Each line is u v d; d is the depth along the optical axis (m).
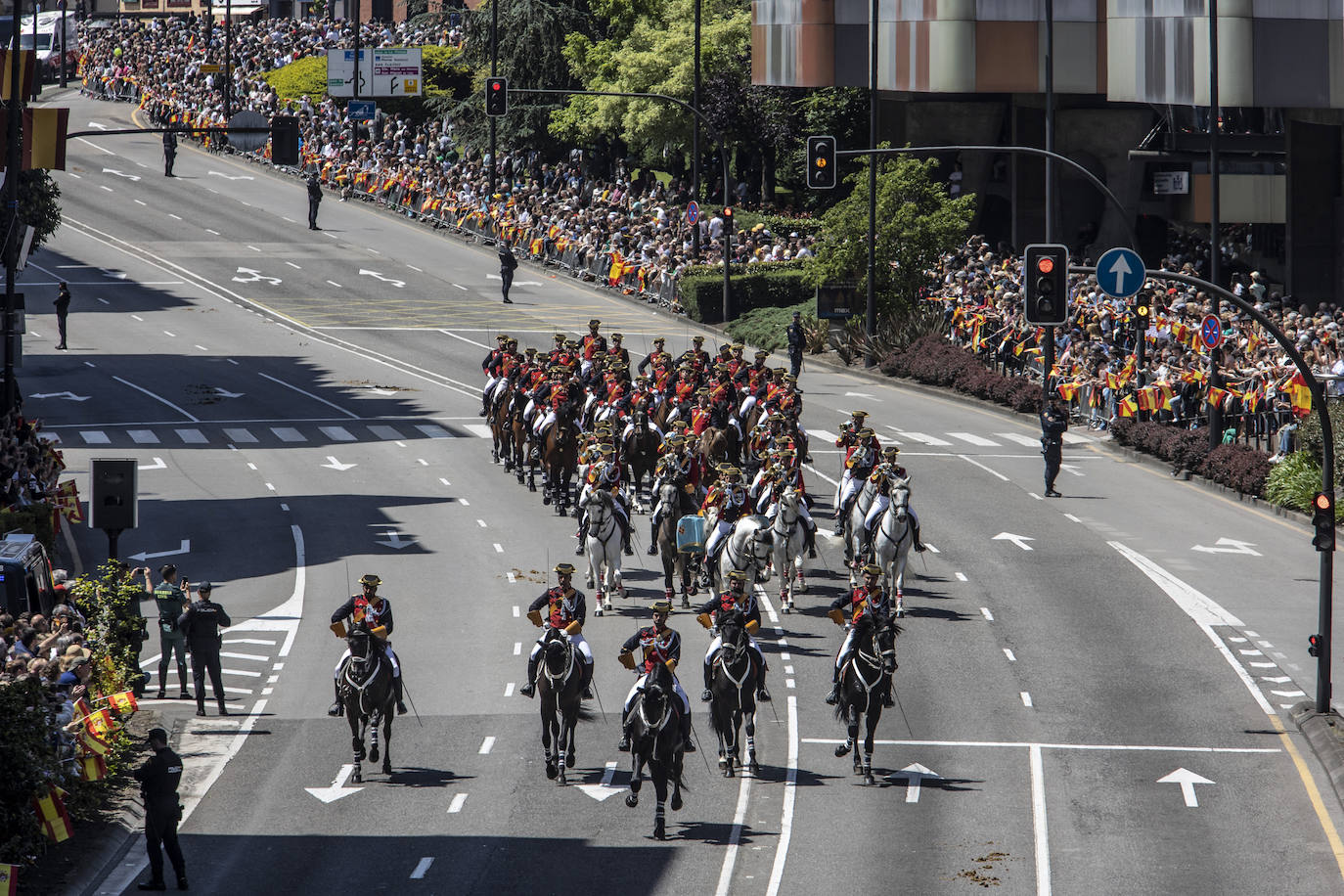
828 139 184.75
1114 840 89.06
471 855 86.50
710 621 98.56
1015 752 102.81
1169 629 128.62
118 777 99.12
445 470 180.38
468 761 101.06
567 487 160.75
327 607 133.38
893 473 129.75
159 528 156.88
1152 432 191.38
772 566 140.62
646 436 161.50
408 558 146.88
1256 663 121.06
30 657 94.12
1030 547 151.62
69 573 140.62
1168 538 156.00
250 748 103.81
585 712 101.12
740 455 170.62
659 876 83.56
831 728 106.75
